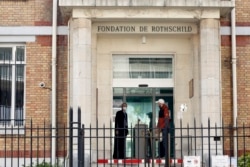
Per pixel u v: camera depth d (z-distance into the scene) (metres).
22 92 21.22
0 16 21.12
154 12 19.86
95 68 20.78
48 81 20.95
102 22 20.39
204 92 19.62
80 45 19.53
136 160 18.83
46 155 20.27
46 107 20.86
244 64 21.22
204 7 19.70
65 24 21.05
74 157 17.70
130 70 21.94
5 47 21.31
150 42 21.59
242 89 21.14
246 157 16.14
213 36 19.78
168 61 21.95
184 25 20.66
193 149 20.16
